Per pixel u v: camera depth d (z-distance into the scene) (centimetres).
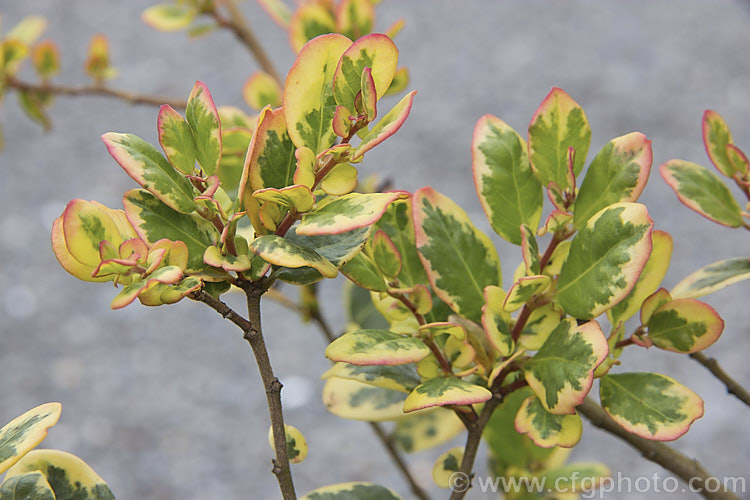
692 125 397
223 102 435
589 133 85
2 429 81
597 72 441
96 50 127
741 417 278
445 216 85
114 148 81
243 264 80
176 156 81
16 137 435
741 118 397
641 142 84
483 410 85
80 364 321
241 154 98
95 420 296
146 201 81
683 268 334
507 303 83
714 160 90
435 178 379
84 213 79
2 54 124
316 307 111
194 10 122
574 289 83
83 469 85
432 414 100
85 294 356
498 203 86
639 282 86
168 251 80
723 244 344
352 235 83
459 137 404
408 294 85
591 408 91
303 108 80
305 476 275
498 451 98
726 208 90
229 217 81
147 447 288
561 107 85
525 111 417
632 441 92
